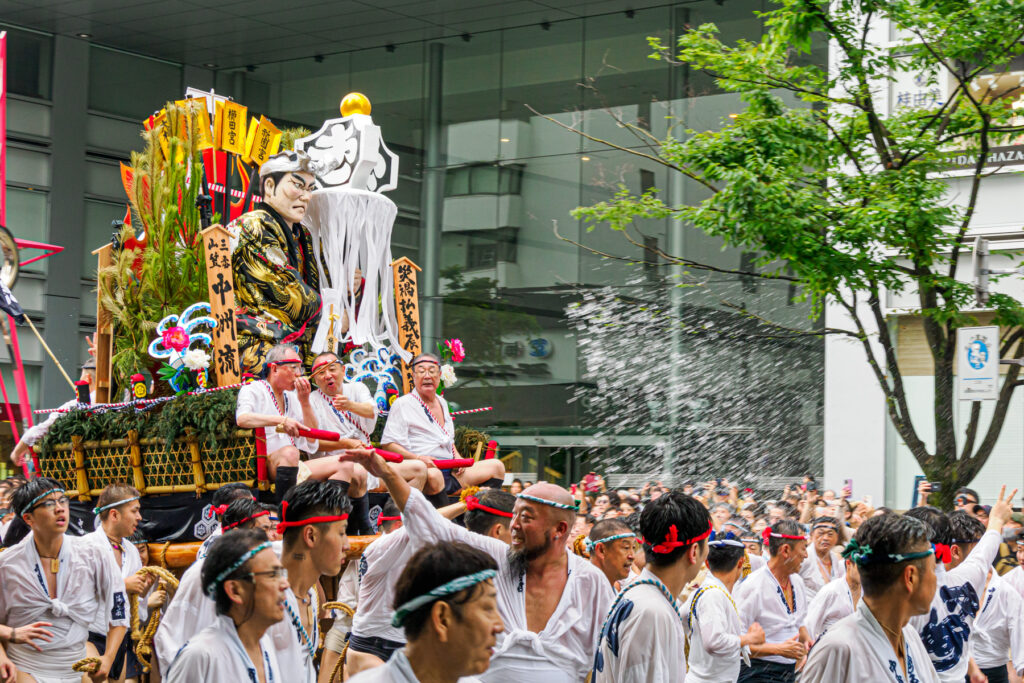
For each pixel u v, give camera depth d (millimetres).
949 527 5766
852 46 11797
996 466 15992
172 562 7422
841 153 12367
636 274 20266
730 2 20703
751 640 5637
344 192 8719
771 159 11703
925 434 16375
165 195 8906
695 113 20672
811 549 7438
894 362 12219
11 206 22281
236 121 9734
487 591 2932
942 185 11711
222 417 7215
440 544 2967
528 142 22281
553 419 20844
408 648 2965
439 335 22500
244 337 8164
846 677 3977
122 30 23312
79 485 7957
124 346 8727
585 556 6492
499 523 5008
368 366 8695
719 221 11867
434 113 23375
